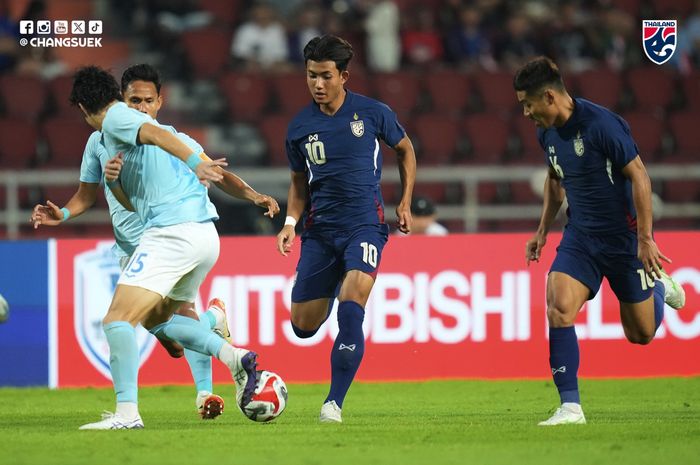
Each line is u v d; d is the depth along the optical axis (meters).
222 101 60.44
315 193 25.33
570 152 23.52
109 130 22.23
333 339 36.97
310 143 24.94
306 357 36.84
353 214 24.97
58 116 57.62
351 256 24.55
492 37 63.47
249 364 23.44
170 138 21.77
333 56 24.45
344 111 24.95
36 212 24.84
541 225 26.30
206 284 36.50
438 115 57.44
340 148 24.80
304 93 59.34
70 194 52.22
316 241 25.48
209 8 66.94
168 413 28.12
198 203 23.50
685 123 57.84
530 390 34.12
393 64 62.75
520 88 23.17
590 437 21.50
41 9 60.34
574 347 23.62
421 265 37.25
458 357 37.28
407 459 18.69
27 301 36.16
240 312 36.62
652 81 60.78
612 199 23.61
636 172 22.86
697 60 63.75
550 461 18.44
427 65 62.62
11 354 36.06
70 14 62.69
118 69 62.72
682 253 37.69
